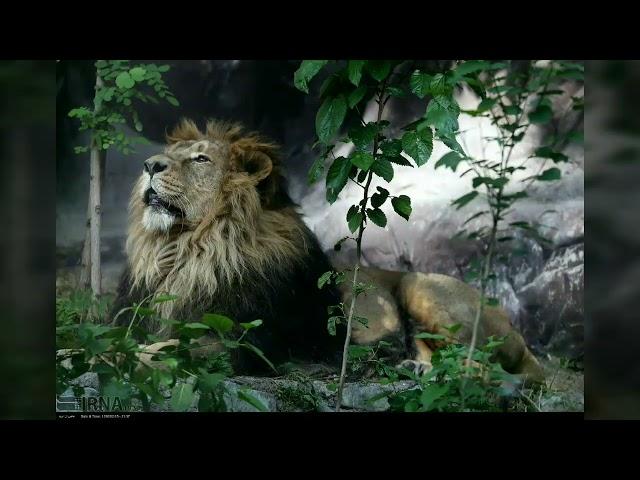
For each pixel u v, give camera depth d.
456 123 7.25
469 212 17.66
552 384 13.54
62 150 17.20
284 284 11.45
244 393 7.81
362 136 7.83
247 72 18.95
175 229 11.32
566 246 16.78
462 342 12.31
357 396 9.61
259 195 11.86
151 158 11.16
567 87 17.69
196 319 10.95
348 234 18.33
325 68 18.22
